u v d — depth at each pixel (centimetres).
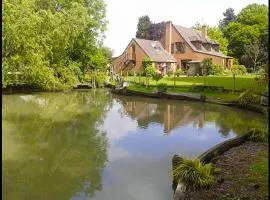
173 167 1056
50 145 1458
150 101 3169
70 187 1004
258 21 7856
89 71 4997
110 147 1446
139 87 4003
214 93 3306
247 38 7638
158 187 1003
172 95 3278
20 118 2097
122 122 2042
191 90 3494
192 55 6125
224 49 7744
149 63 5694
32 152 1346
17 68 3077
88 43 4844
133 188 998
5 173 1106
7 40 2881
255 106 2436
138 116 2281
